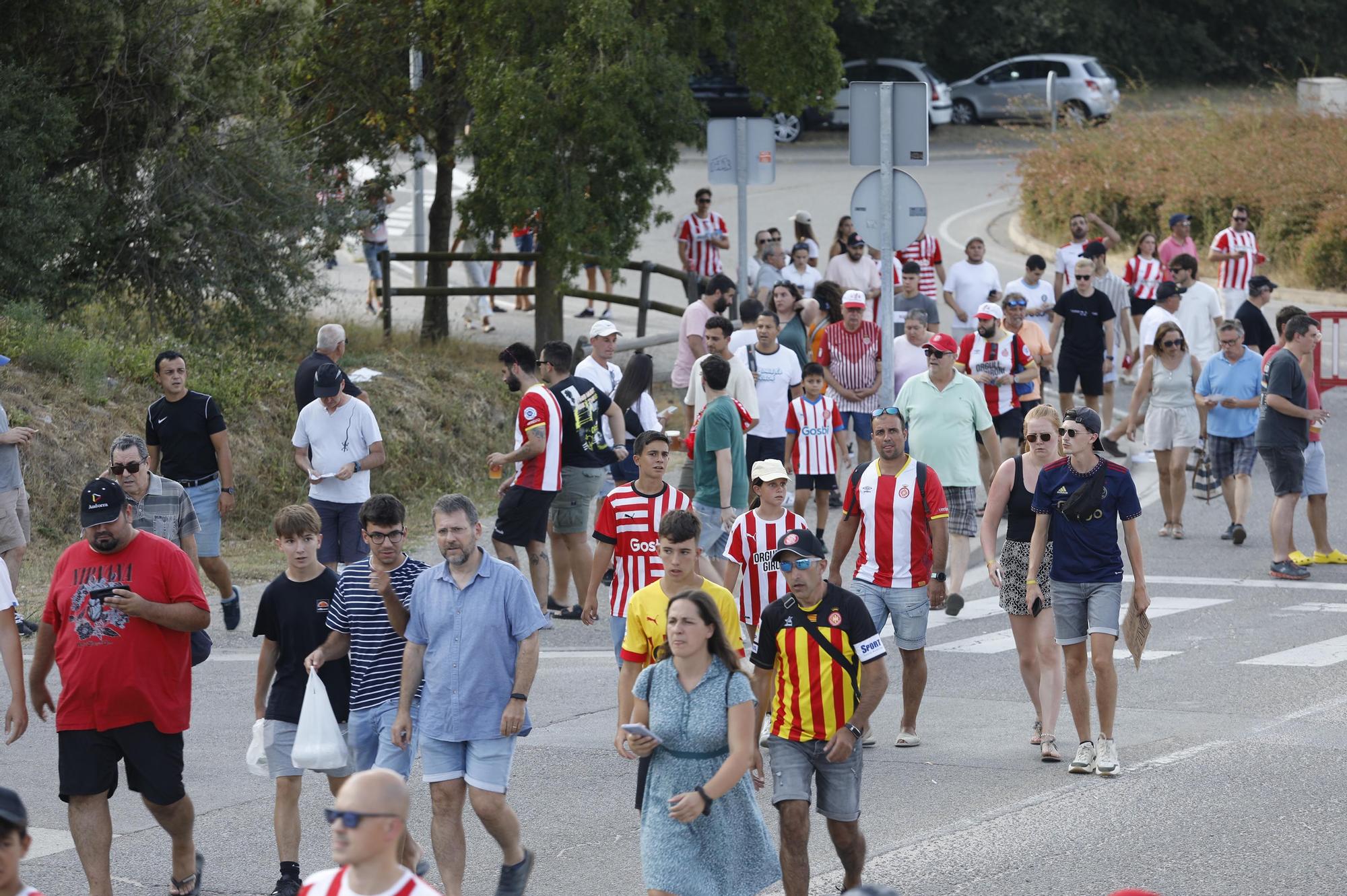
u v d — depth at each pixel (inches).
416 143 3280.0
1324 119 4963.1
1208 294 2682.1
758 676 991.0
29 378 2273.6
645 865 895.1
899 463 1359.5
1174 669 1624.0
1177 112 5590.6
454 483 2581.2
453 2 2866.6
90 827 983.0
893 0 7785.4
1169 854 1078.4
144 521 1378.0
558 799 1240.2
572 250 2847.0
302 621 1043.9
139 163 2630.4
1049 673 1334.9
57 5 2405.3
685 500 1391.5
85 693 976.9
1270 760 1290.6
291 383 2561.5
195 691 1560.0
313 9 2758.4
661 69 2824.8
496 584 997.2
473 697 987.3
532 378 1875.0
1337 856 1066.7
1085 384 2664.9
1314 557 2119.8
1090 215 3558.1
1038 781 1262.3
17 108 2395.4
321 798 1248.2
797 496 2130.9
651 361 2036.2
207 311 2709.2
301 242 2947.8
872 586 1363.2
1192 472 2667.3
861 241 3157.0
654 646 1035.3
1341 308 4062.5
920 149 2033.7
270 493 2368.4
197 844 1138.0
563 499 1865.2
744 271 2743.6
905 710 1374.3
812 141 6820.9
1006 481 1364.4
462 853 997.2
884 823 1169.4
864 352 2386.8
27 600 1827.0
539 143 2807.6
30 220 2396.7
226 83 2632.9
